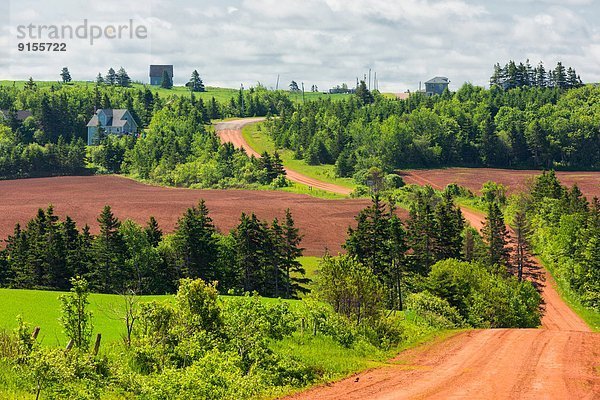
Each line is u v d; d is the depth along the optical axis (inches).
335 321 2207.2
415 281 4210.1
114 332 2042.3
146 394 1307.8
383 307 2559.1
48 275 4131.4
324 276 2453.2
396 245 4224.9
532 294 3843.5
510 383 1461.6
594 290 4626.0
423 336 2534.5
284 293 4357.8
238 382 1338.6
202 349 1615.4
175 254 4333.2
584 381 1488.7
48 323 2190.0
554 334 2527.1
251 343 1690.5
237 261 4345.5
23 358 1386.6
